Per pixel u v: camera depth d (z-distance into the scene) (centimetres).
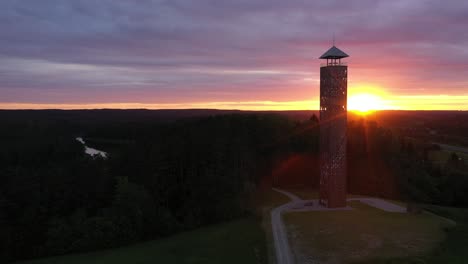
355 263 3688
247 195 6322
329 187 5866
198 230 5478
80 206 5669
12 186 5247
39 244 4944
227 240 4706
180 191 6412
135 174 6316
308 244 4216
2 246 4728
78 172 6019
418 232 4616
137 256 4419
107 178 6178
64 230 4909
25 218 4991
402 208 5947
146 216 5344
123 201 5256
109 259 4369
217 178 6106
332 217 5269
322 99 5859
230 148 6944
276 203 6231
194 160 6500
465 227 5041
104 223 5006
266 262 3850
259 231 4869
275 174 7988
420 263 3694
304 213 5534
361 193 7581
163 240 5141
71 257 4562
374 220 5125
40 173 5772
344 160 5856
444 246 4181
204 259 4088
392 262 3700
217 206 5841
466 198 7550
